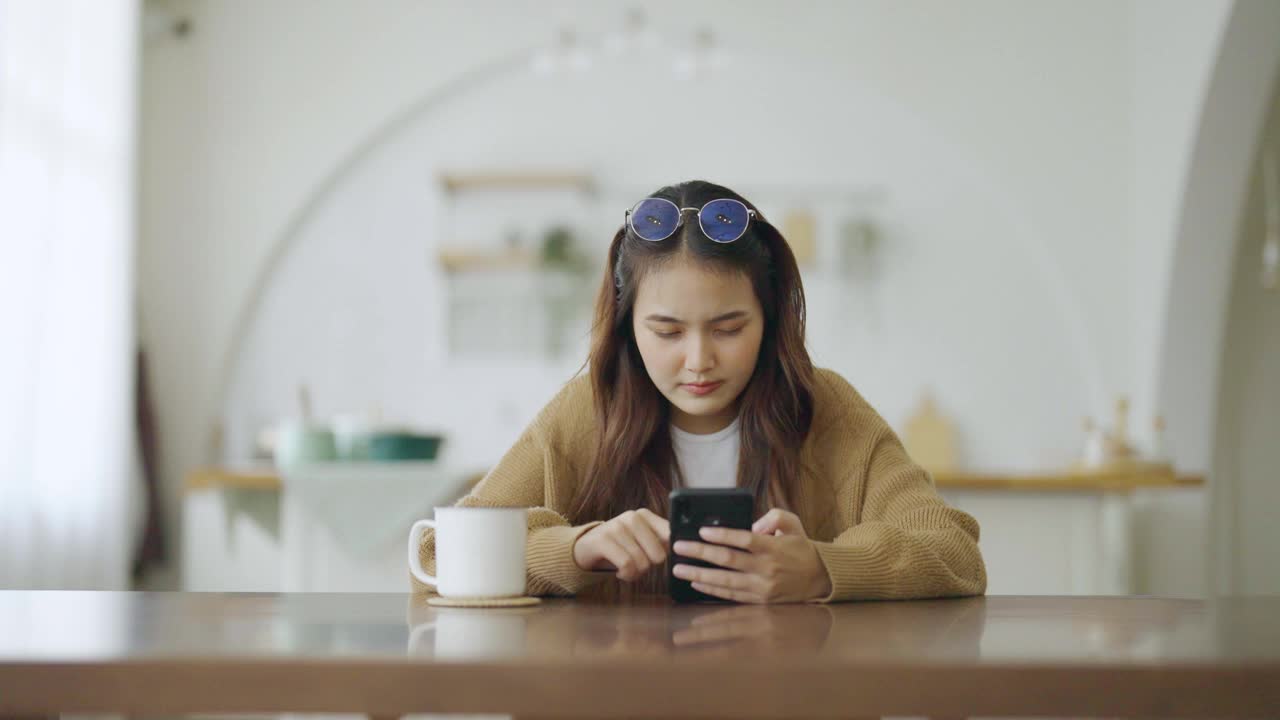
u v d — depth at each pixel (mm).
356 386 4887
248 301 4875
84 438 3852
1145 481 3090
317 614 927
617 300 1338
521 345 4879
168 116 4898
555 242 4734
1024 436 4711
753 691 614
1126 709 621
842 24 4789
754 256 1213
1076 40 4699
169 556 4754
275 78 4918
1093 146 4676
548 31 4855
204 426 4809
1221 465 4555
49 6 3652
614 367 1354
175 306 4859
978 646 707
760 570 1032
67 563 3701
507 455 1395
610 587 1317
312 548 2938
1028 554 3105
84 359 3859
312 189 4883
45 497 3586
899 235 4812
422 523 1164
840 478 1318
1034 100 4719
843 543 1113
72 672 638
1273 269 4312
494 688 620
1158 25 4371
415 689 623
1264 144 4488
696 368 1197
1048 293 4727
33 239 3520
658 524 1091
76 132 3840
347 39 4914
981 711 619
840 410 1359
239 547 3006
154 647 697
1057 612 951
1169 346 4324
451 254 4781
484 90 4938
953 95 4754
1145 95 4488
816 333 4797
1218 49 3912
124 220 4160
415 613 937
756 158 4859
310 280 4922
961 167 4785
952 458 4688
